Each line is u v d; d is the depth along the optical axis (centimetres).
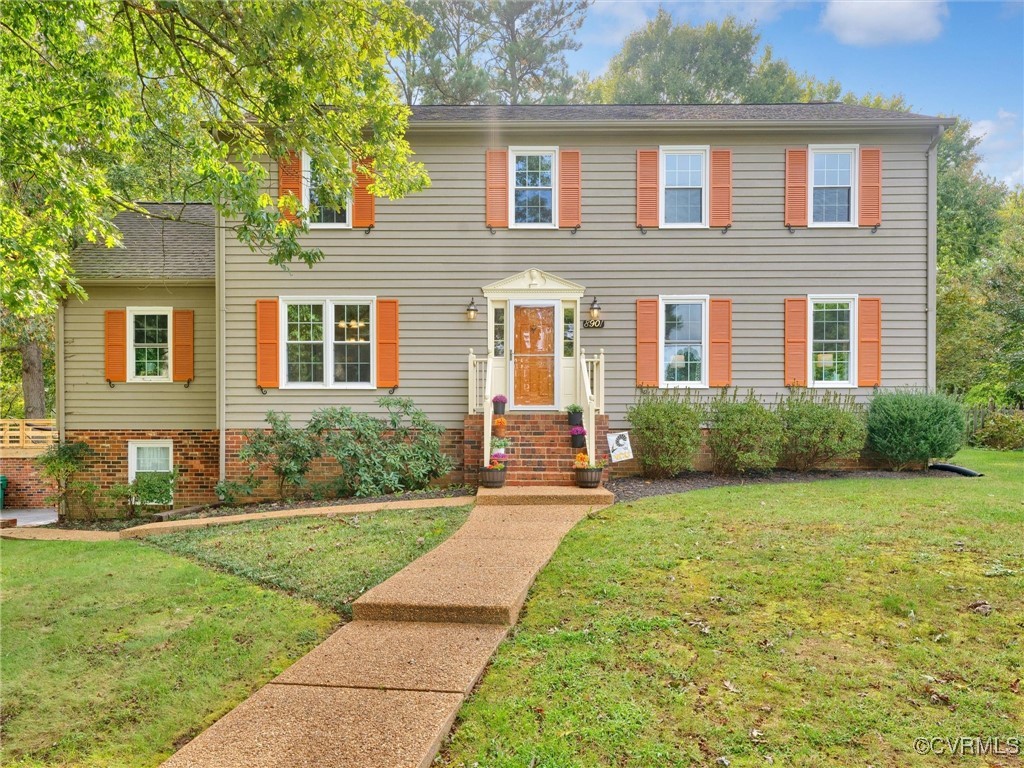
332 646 416
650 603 468
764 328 1127
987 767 281
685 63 3098
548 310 1125
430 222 1130
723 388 1114
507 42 2444
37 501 1582
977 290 1989
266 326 1118
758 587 489
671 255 1130
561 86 2497
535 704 338
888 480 955
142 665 404
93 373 1212
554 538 662
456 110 1296
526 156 1148
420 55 2202
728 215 1123
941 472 1062
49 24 636
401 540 678
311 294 1124
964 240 2805
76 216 680
